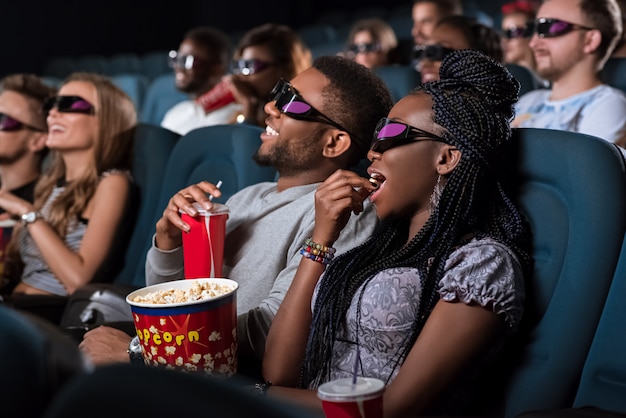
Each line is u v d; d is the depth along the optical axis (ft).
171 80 15.51
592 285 4.47
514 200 4.92
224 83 11.47
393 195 4.96
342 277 5.05
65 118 8.47
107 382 1.94
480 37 10.19
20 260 8.64
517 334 4.76
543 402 4.56
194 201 5.77
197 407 1.85
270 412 1.82
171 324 4.60
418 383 4.46
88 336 5.87
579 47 8.68
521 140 4.93
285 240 5.88
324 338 4.99
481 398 4.83
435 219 4.86
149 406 1.88
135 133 8.68
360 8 26.61
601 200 4.49
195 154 7.67
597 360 4.43
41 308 7.79
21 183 9.46
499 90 4.90
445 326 4.50
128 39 29.01
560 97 8.93
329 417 3.75
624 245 4.42
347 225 5.65
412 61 13.60
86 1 28.50
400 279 4.82
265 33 10.03
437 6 13.69
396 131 4.88
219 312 4.68
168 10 28.96
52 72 25.94
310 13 27.17
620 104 8.55
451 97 4.85
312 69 6.08
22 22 27.99
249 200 6.39
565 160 4.65
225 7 26.99
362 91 6.03
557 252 4.66
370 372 4.81
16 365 2.09
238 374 5.56
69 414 1.93
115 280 8.32
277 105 6.04
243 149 7.24
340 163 6.12
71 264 8.00
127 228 8.38
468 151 4.75
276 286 5.67
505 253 4.60
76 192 8.42
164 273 6.31
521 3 12.91
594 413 4.00
